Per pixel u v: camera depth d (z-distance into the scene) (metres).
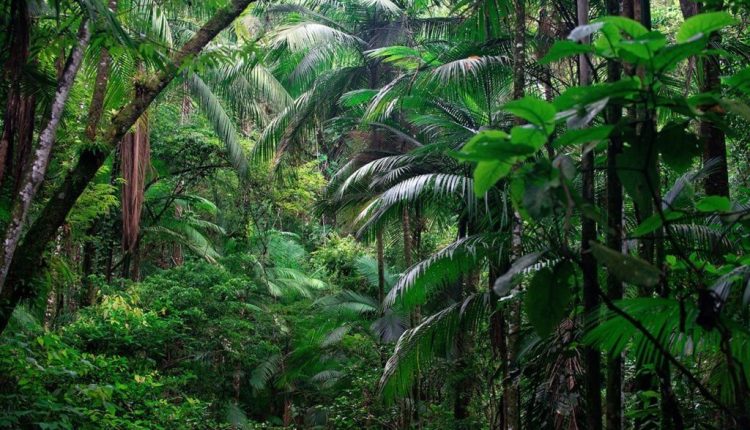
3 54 5.68
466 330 7.67
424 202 8.80
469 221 8.06
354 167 11.42
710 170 3.36
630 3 2.94
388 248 16.30
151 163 15.72
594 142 1.75
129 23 7.34
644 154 1.83
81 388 5.38
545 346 5.28
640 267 1.58
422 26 12.24
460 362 9.05
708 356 3.55
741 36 5.13
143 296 13.34
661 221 1.92
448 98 8.60
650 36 1.53
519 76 5.47
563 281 1.85
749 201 4.38
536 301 1.86
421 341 7.06
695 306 2.04
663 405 2.55
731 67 5.00
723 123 1.70
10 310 5.72
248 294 17.08
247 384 17.22
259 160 13.91
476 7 6.36
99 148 6.07
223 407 14.38
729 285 2.13
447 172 9.21
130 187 12.34
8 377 5.43
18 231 5.27
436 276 7.22
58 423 4.97
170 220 16.78
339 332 13.28
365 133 12.46
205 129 16.39
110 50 6.05
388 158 9.33
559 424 5.30
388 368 7.09
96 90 6.38
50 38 5.73
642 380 3.76
